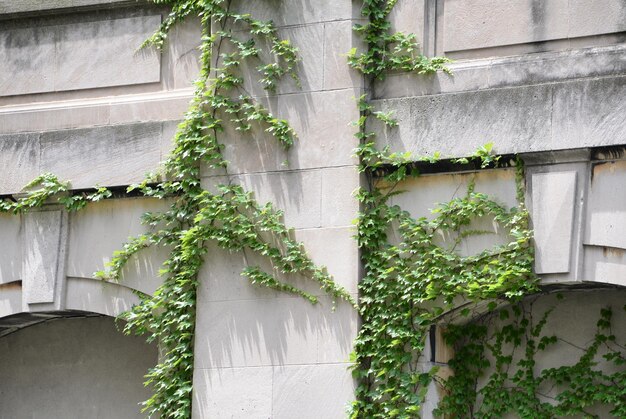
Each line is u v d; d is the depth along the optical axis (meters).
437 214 14.80
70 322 17.59
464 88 14.97
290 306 15.16
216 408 15.25
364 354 14.74
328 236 15.09
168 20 16.41
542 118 14.40
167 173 15.93
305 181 15.31
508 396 15.27
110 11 16.78
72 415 17.36
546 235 14.27
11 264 16.48
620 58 14.33
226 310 15.42
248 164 15.59
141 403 15.73
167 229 15.91
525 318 15.39
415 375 14.55
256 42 15.80
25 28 17.09
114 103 16.50
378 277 14.79
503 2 14.99
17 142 16.62
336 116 15.30
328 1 15.55
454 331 15.32
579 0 14.65
